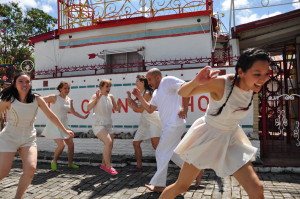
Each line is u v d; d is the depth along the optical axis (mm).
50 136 5547
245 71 2119
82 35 8188
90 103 5055
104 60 7883
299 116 5859
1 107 3328
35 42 8797
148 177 4938
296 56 8500
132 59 7793
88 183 4645
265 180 4598
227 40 9094
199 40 7086
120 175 5113
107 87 5230
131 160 5922
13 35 16828
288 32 8148
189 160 2533
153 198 3836
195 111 6156
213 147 2479
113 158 5934
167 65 7051
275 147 6645
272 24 7902
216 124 2438
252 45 9227
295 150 6203
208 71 2100
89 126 6969
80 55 8203
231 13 7812
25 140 3395
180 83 4047
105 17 7727
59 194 4102
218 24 9219
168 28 7324
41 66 8711
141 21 7465
